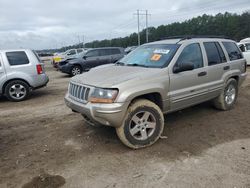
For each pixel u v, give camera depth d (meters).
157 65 4.70
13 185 3.35
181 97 4.77
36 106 7.62
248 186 3.13
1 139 4.97
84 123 5.67
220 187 3.13
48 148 4.45
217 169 3.53
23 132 5.32
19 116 6.56
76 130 5.26
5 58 8.34
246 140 4.49
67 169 3.70
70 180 3.42
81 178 3.46
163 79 4.44
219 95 5.91
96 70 4.98
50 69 24.34
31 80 8.63
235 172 3.44
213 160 3.79
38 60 8.91
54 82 13.24
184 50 4.93
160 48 5.13
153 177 3.40
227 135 4.73
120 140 4.57
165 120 5.61
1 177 3.55
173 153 4.06
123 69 4.71
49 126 5.62
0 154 4.27
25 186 3.32
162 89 4.41
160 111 4.38
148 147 4.30
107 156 4.04
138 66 4.87
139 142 4.21
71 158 4.03
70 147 4.45
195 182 3.25
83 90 4.27
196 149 4.18
